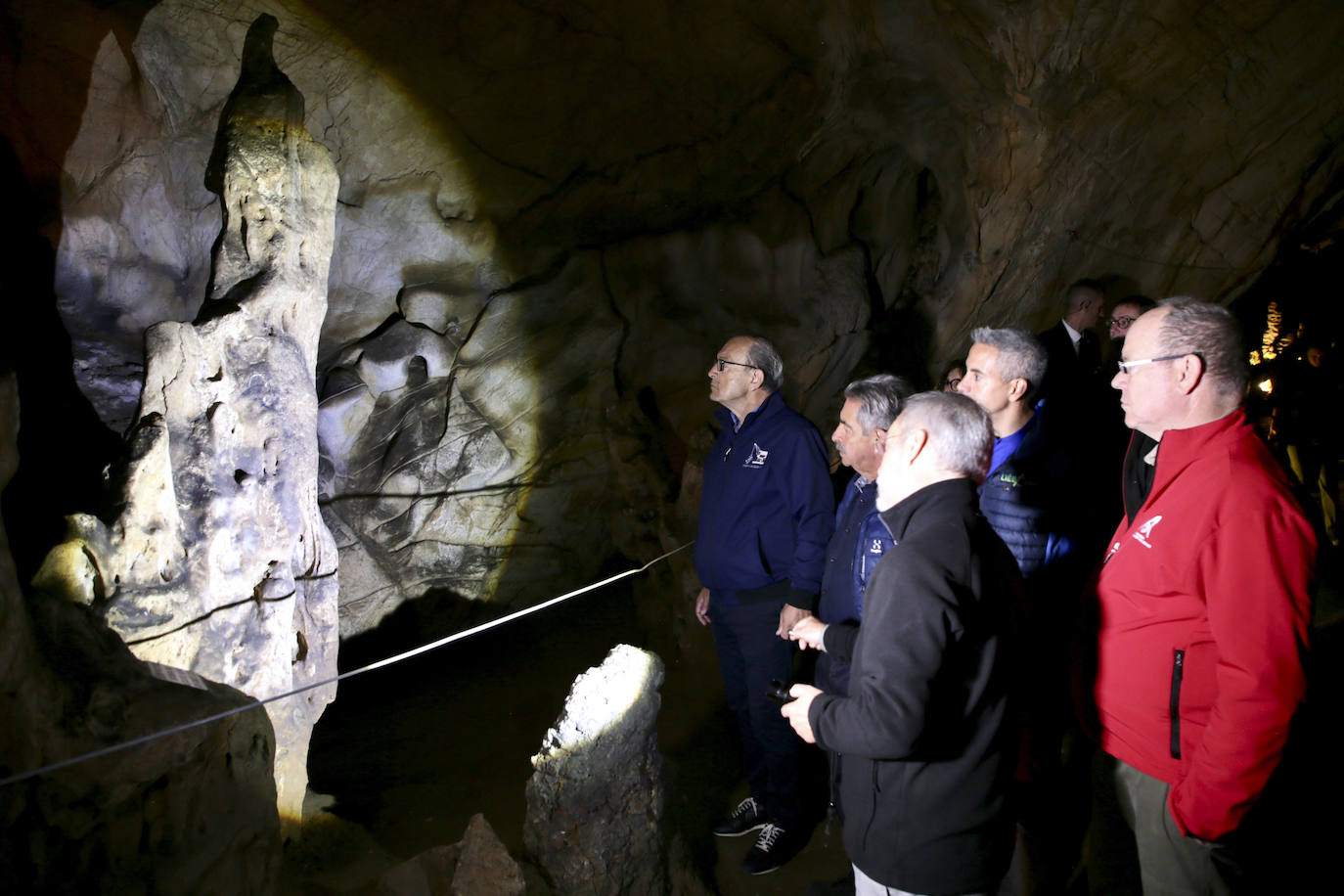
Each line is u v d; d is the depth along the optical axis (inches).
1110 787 86.3
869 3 181.3
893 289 245.9
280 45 166.2
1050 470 97.3
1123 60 176.9
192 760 78.7
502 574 211.2
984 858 67.9
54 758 67.2
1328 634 169.8
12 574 65.9
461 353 203.8
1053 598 95.7
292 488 108.3
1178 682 73.3
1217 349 71.1
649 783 100.7
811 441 113.6
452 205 201.8
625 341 219.3
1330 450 216.7
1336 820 118.9
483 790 140.0
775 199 223.6
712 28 193.0
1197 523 70.7
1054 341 142.3
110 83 152.6
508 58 185.3
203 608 96.5
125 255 163.0
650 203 219.0
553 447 215.3
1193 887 73.6
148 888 74.0
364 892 102.3
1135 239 219.8
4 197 147.6
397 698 177.6
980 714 66.7
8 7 137.4
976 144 203.9
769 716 116.3
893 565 66.1
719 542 118.6
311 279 112.2
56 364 152.0
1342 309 323.0
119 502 88.6
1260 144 202.8
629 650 106.4
